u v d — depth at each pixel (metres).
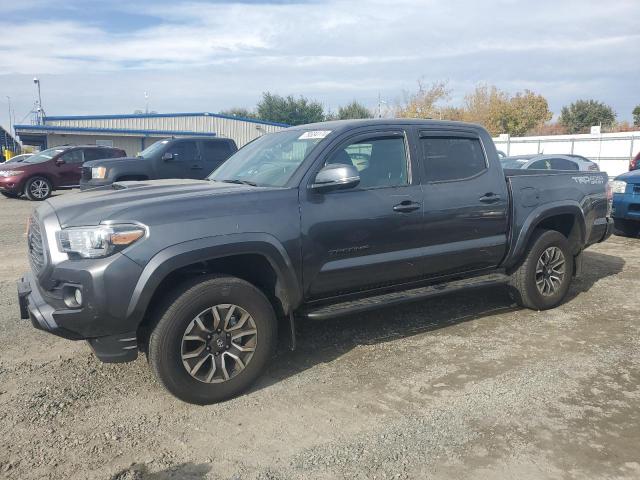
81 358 4.55
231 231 3.75
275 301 4.25
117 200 3.78
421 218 4.66
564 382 4.07
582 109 64.75
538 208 5.46
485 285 5.20
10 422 3.54
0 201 17.50
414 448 3.23
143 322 3.75
